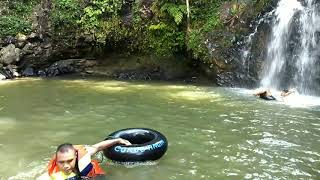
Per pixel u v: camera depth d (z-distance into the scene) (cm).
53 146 742
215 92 1241
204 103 1077
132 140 698
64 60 1619
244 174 615
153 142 660
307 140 769
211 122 893
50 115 959
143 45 1539
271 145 742
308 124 873
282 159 675
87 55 1600
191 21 1478
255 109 1007
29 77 1546
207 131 828
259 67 1343
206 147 734
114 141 648
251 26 1384
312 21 1286
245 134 807
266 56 1350
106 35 1563
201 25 1459
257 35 1370
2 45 1570
